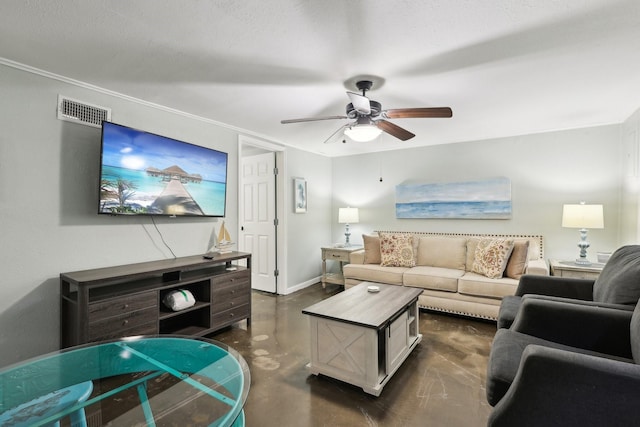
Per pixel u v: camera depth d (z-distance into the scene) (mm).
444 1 1482
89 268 2439
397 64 2105
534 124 3574
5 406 1408
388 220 4961
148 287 2457
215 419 1313
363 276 4023
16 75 2096
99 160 2447
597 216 3184
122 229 2648
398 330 2314
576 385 1082
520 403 1158
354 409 1877
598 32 1736
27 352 2141
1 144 2039
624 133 3402
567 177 3756
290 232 4574
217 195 3295
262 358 2525
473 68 2166
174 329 2855
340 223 5352
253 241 4746
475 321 3361
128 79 2338
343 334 2111
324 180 5320
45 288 2223
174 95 2648
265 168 4602
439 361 2461
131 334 2271
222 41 1832
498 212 4105
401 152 4828
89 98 2443
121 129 2461
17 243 2107
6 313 2064
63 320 2258
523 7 1527
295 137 4121
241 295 3146
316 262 5133
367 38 1796
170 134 2984
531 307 1788
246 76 2289
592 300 2217
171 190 2846
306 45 1873
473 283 3273
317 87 2486
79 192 2398
